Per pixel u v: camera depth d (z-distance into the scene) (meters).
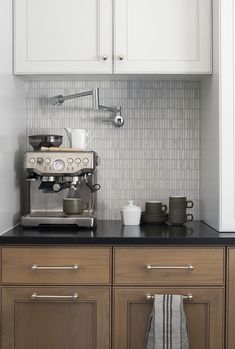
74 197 2.23
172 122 2.41
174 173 2.42
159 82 2.40
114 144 2.42
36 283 1.86
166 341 1.79
